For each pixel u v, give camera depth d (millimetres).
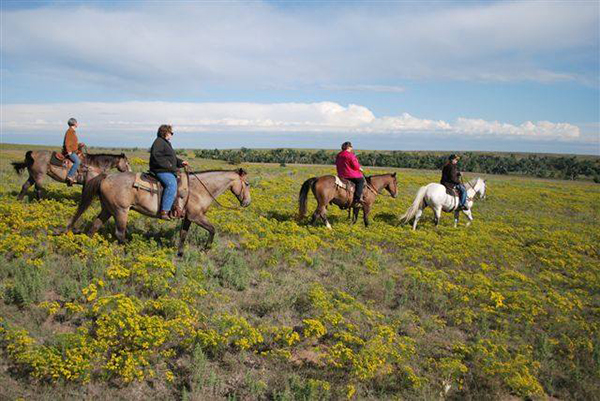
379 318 8148
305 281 9500
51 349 5461
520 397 6590
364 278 9875
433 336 7965
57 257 8500
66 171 12547
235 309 7570
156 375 5789
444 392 6336
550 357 7719
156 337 5980
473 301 9406
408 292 9656
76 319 6633
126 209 8703
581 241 16406
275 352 6574
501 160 107188
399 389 6293
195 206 9461
